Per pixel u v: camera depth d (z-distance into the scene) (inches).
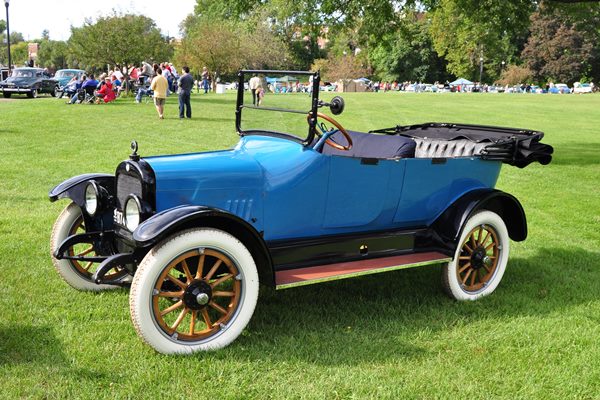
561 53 3191.4
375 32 558.9
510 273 210.1
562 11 592.7
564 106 1326.3
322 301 176.4
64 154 425.4
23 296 169.8
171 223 129.0
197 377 127.6
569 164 473.4
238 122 178.4
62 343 140.6
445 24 663.8
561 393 128.5
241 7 574.9
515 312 173.3
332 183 160.7
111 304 167.5
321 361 137.6
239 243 139.2
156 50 1212.5
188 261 149.7
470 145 202.1
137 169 142.0
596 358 143.9
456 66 3132.4
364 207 168.6
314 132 155.8
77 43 1167.0
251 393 122.8
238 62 1793.8
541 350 147.6
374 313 168.2
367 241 170.4
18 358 133.0
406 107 1151.0
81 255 173.9
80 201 164.7
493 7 547.5
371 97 1669.5
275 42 2384.4
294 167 155.6
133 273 148.9
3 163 383.2
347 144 187.9
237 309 142.9
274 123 165.8
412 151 176.4
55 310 160.4
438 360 140.3
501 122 866.1
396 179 170.4
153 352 136.8
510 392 128.4
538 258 228.7
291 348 142.5
